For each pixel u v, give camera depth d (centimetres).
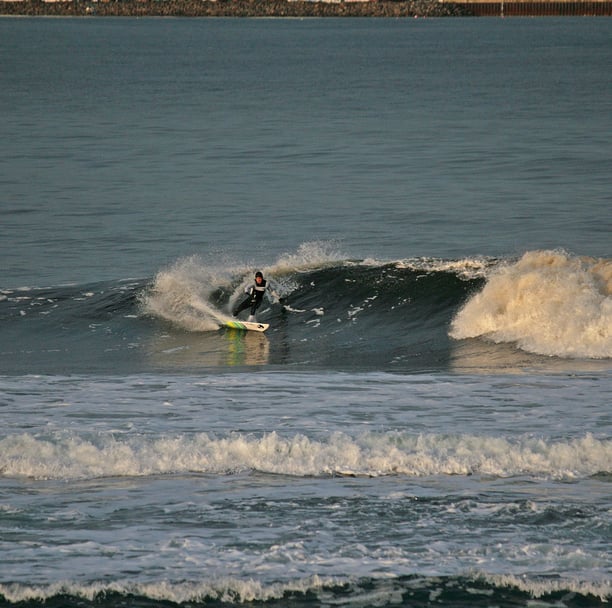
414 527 3478
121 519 3572
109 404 5253
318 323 7994
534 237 12231
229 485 3931
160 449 4309
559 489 3841
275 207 14638
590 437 4319
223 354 7206
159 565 3200
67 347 7550
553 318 6931
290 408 5138
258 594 3019
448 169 17750
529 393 5438
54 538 3403
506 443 4319
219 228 13225
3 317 8400
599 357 6512
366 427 4706
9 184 16662
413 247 11894
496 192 15362
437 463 4131
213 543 3359
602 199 14538
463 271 8494
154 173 17862
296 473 4066
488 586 3058
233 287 8806
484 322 7269
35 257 11550
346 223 13388
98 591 3030
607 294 7094
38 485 3953
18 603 2966
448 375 6084
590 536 3388
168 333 7900
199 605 2969
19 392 5591
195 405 5225
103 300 8731
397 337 7462
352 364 6719
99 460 4197
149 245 12238
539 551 3278
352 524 3509
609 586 3045
